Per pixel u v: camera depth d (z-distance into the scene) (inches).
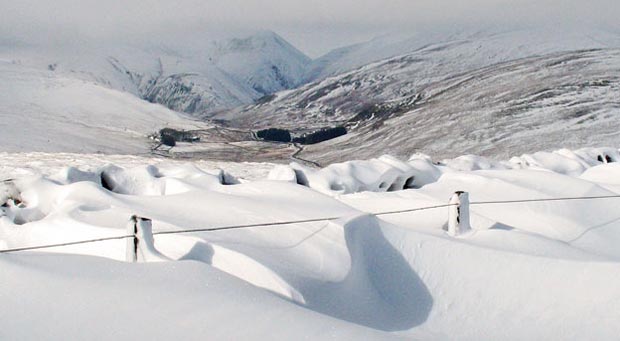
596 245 386.9
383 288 282.2
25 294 222.1
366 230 314.2
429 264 302.8
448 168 602.2
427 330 259.1
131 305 215.6
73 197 360.2
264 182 394.6
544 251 335.9
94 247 298.2
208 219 322.7
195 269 247.6
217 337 197.8
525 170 494.6
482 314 275.3
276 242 290.0
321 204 352.5
